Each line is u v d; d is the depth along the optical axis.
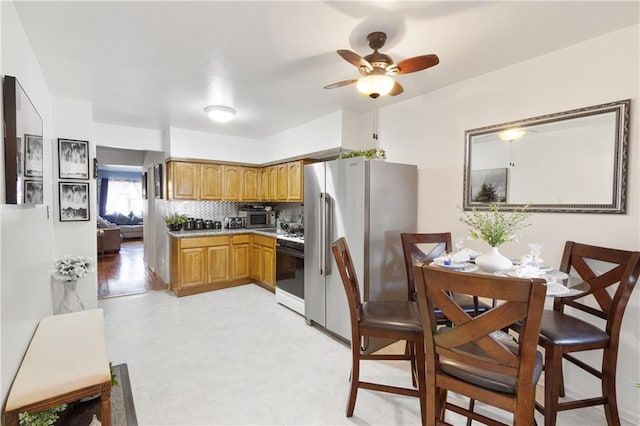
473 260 2.27
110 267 6.21
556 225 2.22
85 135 3.28
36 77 2.28
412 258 2.55
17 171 1.49
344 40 2.07
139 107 3.48
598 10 1.74
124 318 3.50
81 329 1.95
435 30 1.95
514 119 2.43
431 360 1.36
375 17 1.81
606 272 1.87
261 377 2.34
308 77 2.67
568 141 2.15
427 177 3.07
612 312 1.70
